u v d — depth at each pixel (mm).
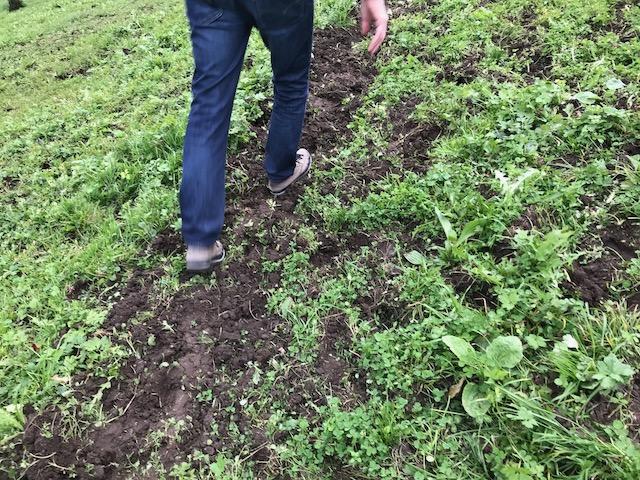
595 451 1779
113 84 5211
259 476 1960
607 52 3529
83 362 2375
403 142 3299
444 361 2104
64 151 4109
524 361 2076
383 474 1872
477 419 1925
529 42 3816
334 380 2199
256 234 2852
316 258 2719
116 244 2973
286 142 2812
